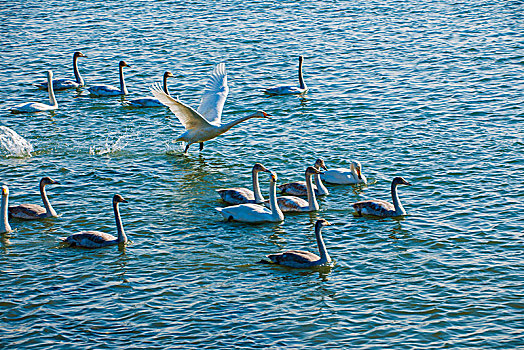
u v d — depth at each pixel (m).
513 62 45.53
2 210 25.53
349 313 20.11
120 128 37.69
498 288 21.17
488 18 57.25
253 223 26.30
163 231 25.64
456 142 33.25
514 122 35.47
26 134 36.50
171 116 39.88
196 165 32.19
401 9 61.75
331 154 32.66
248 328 19.45
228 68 47.28
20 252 24.05
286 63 47.97
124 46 53.22
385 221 26.00
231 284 21.86
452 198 27.50
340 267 22.73
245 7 64.31
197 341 18.88
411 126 35.66
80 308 20.56
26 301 20.92
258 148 33.91
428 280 21.73
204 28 57.47
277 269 22.78
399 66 46.06
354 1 65.44
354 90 41.97
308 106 39.66
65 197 28.66
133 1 68.31
